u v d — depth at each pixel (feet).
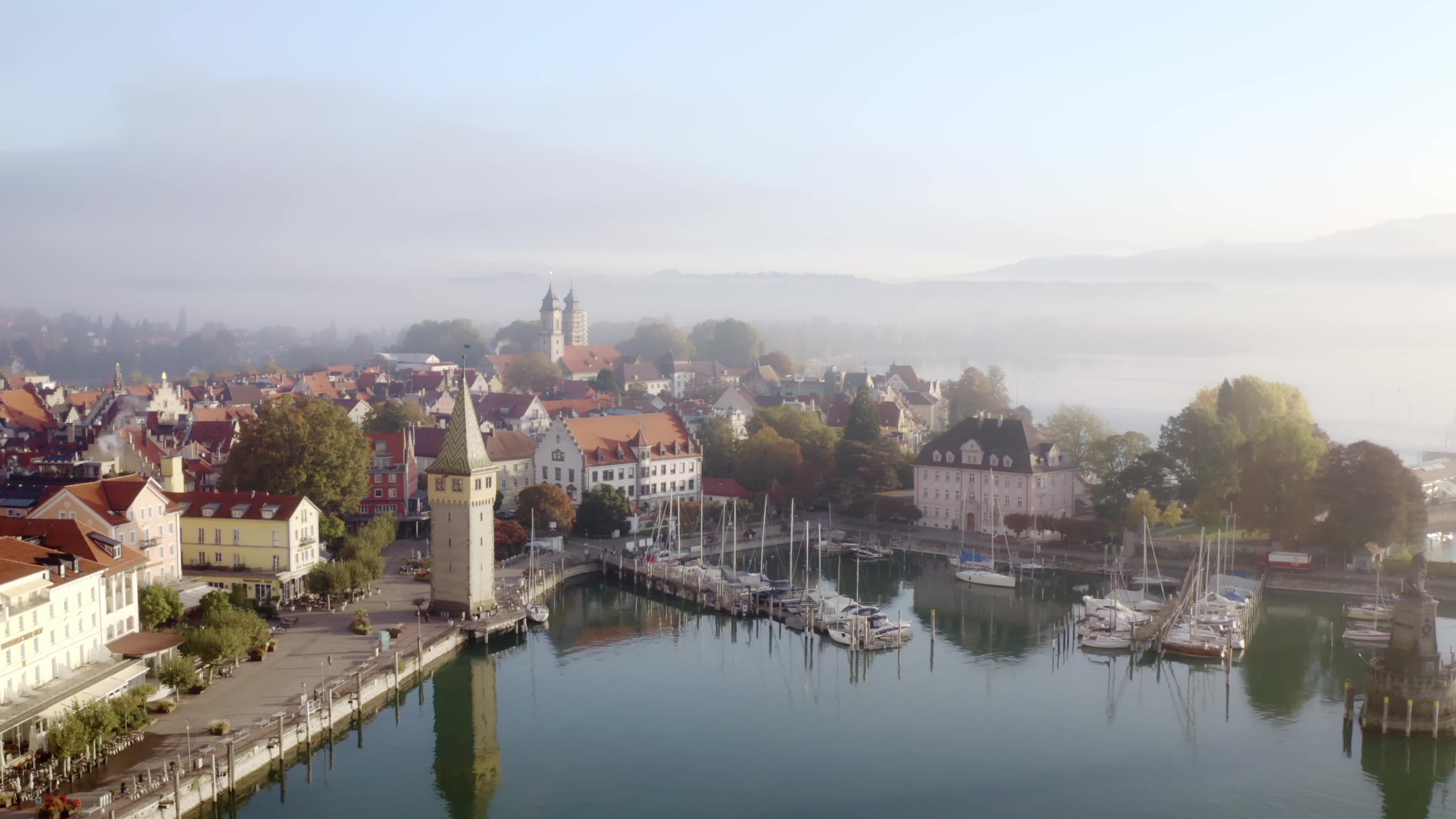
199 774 344.08
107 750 359.25
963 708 453.17
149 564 449.48
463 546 542.57
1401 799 369.71
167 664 402.93
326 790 372.17
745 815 357.41
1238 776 387.34
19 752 344.28
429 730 426.10
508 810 359.87
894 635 537.65
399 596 579.48
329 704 408.26
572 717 441.27
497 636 541.34
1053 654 513.45
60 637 373.40
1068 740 418.92
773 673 498.69
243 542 566.36
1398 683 412.98
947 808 363.56
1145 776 387.55
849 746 413.59
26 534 410.11
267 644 469.98
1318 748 410.52
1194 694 467.93
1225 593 604.49
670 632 565.53
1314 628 562.25
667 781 381.81
